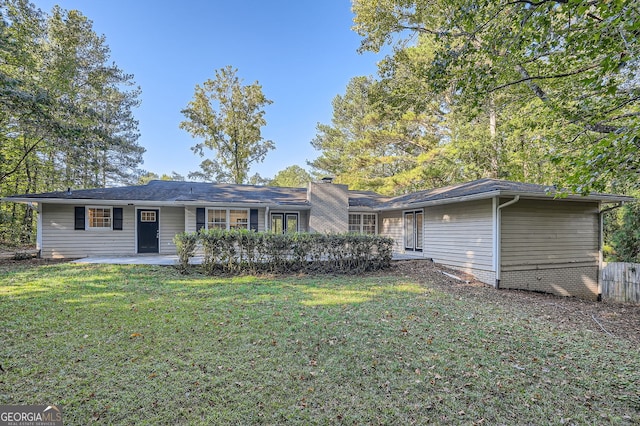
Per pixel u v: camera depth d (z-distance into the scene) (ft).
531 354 13.19
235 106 90.07
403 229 45.65
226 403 9.32
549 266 30.68
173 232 43.70
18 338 13.70
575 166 12.35
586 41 14.43
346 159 84.17
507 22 16.16
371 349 13.19
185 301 20.22
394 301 20.93
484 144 49.55
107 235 40.96
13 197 36.09
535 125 27.73
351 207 48.83
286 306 19.35
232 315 17.44
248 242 30.35
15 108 35.70
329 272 31.27
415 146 69.00
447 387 10.46
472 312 18.99
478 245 30.86
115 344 13.26
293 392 9.98
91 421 8.38
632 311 22.91
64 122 41.04
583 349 13.92
